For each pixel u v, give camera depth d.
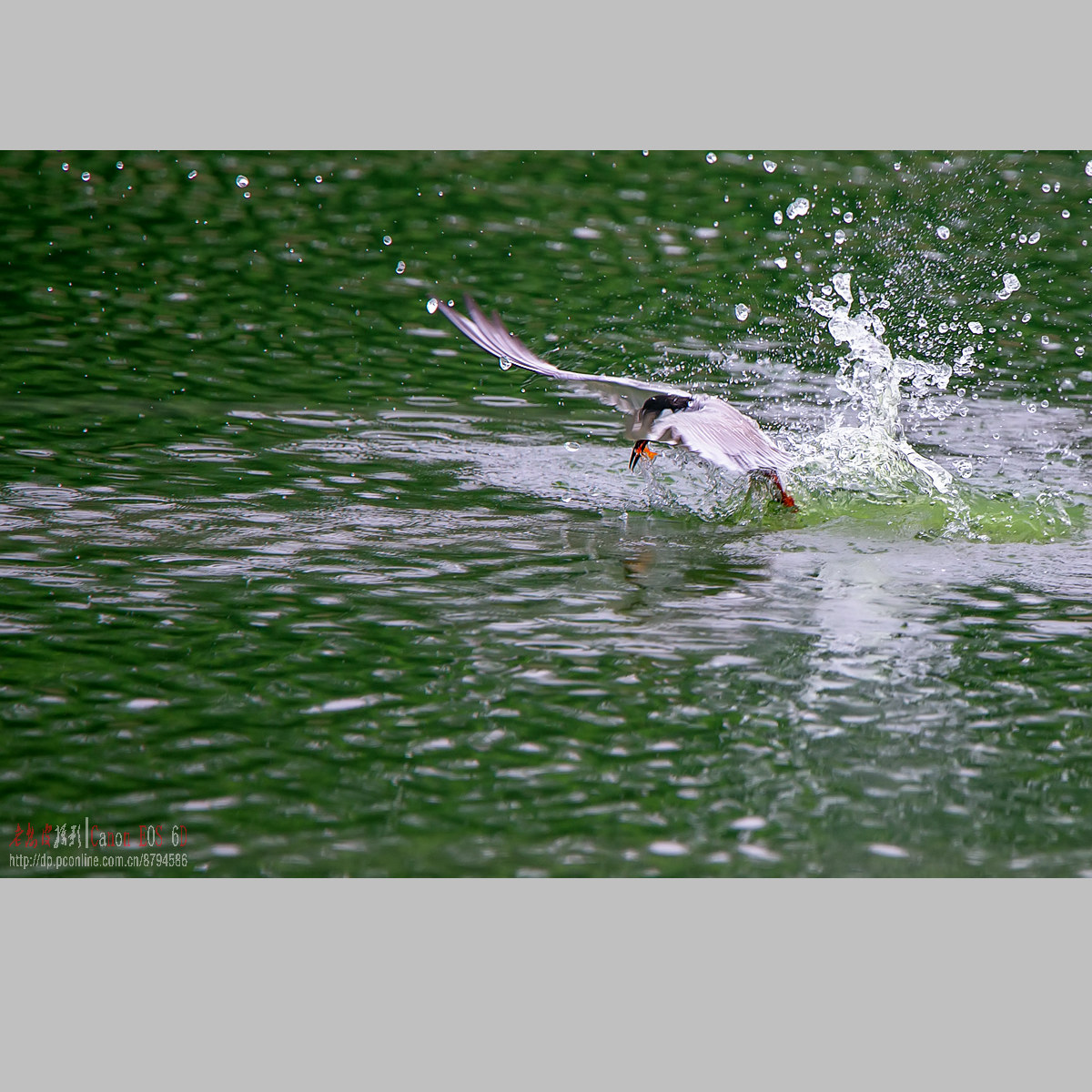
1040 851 28.83
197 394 54.50
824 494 46.50
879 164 83.31
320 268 68.38
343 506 45.19
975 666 35.59
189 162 82.94
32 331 59.66
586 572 40.66
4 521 42.88
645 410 40.56
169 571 39.88
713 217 75.38
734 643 36.53
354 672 34.66
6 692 33.16
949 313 63.66
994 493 46.88
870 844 29.00
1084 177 81.00
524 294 65.44
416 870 27.92
